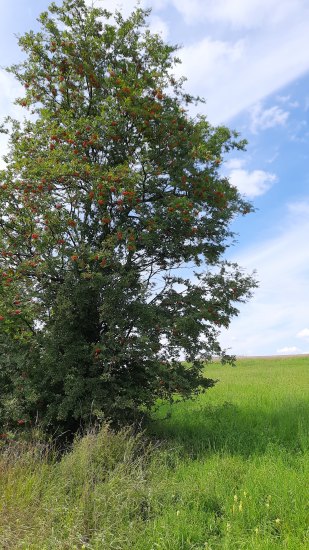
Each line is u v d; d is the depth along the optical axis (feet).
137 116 35.86
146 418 37.01
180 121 37.93
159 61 39.86
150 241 34.78
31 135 40.60
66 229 35.06
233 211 38.55
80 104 39.55
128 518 20.25
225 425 37.14
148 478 24.54
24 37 38.99
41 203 34.68
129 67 38.86
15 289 33.63
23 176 35.70
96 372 34.47
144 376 35.63
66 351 33.45
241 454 29.30
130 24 39.63
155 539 18.15
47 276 35.04
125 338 33.94
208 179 36.19
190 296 36.04
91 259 33.22
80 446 27.25
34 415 34.83
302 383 67.92
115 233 35.17
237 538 17.80
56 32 38.83
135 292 34.04
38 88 40.11
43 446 29.04
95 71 39.29
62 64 39.14
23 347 34.58
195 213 35.68
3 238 36.14
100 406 31.94
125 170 33.45
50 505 20.80
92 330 36.58
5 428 33.76
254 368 114.93
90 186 35.91
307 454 26.89
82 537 18.62
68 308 33.45
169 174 37.09
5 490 22.02
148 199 37.76
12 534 18.74
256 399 48.78
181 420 41.63
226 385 67.72
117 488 22.54
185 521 19.20
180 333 34.30
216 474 24.00
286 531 18.07
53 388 35.12
